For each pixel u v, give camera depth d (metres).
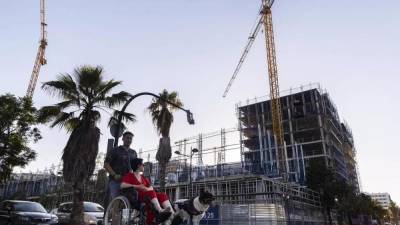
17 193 40.56
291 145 72.25
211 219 23.17
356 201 43.81
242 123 81.69
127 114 18.61
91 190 32.03
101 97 18.44
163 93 28.00
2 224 15.90
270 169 43.56
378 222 74.00
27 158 20.92
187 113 15.62
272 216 22.23
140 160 5.75
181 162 40.56
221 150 40.88
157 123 27.28
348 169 94.19
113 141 11.15
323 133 70.88
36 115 20.25
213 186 30.62
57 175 41.56
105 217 5.91
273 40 66.19
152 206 5.27
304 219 29.45
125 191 5.59
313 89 73.94
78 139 17.33
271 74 65.12
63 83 17.97
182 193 33.00
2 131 20.28
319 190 39.31
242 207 22.83
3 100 20.62
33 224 15.01
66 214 17.70
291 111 75.12
